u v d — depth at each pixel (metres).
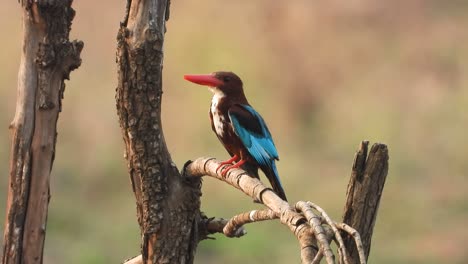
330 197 15.01
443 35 20.78
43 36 4.65
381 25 20.52
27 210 4.73
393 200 14.84
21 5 4.68
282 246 13.23
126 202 15.00
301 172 16.05
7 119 16.95
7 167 15.56
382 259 13.19
